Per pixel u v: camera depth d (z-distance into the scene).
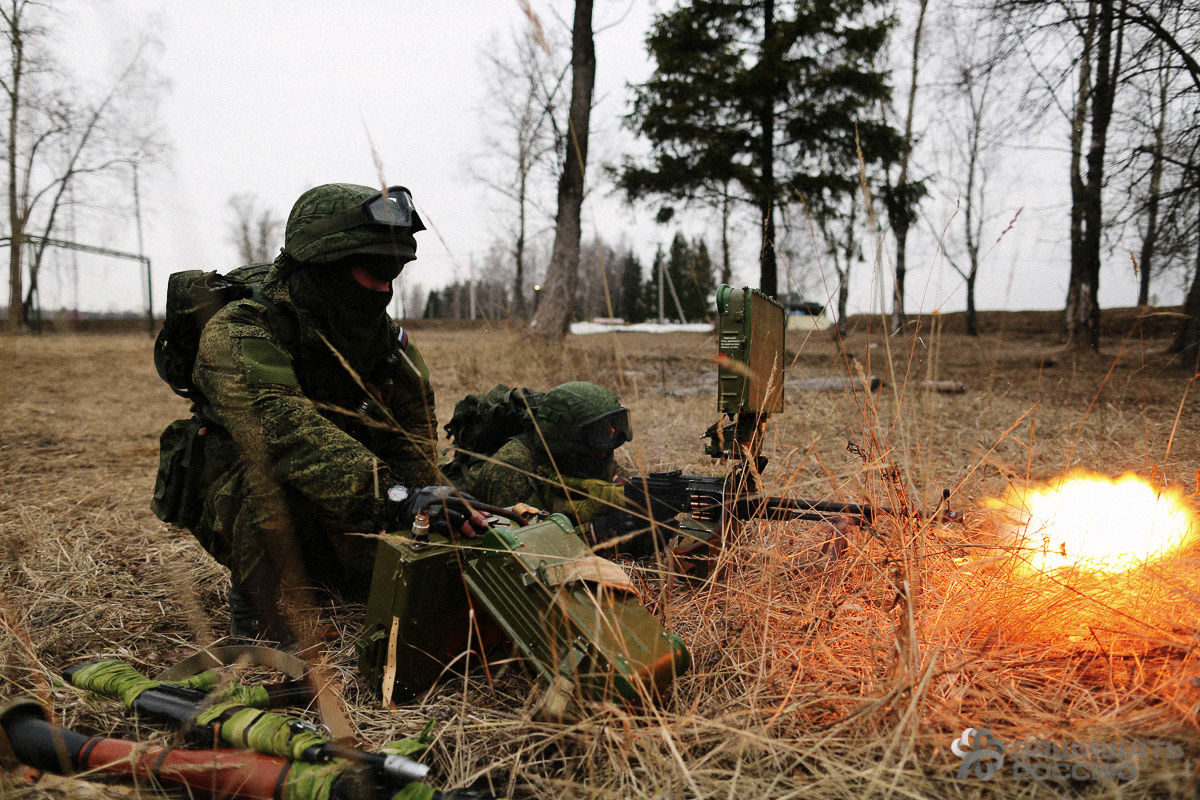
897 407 2.10
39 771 1.54
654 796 1.44
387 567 1.95
